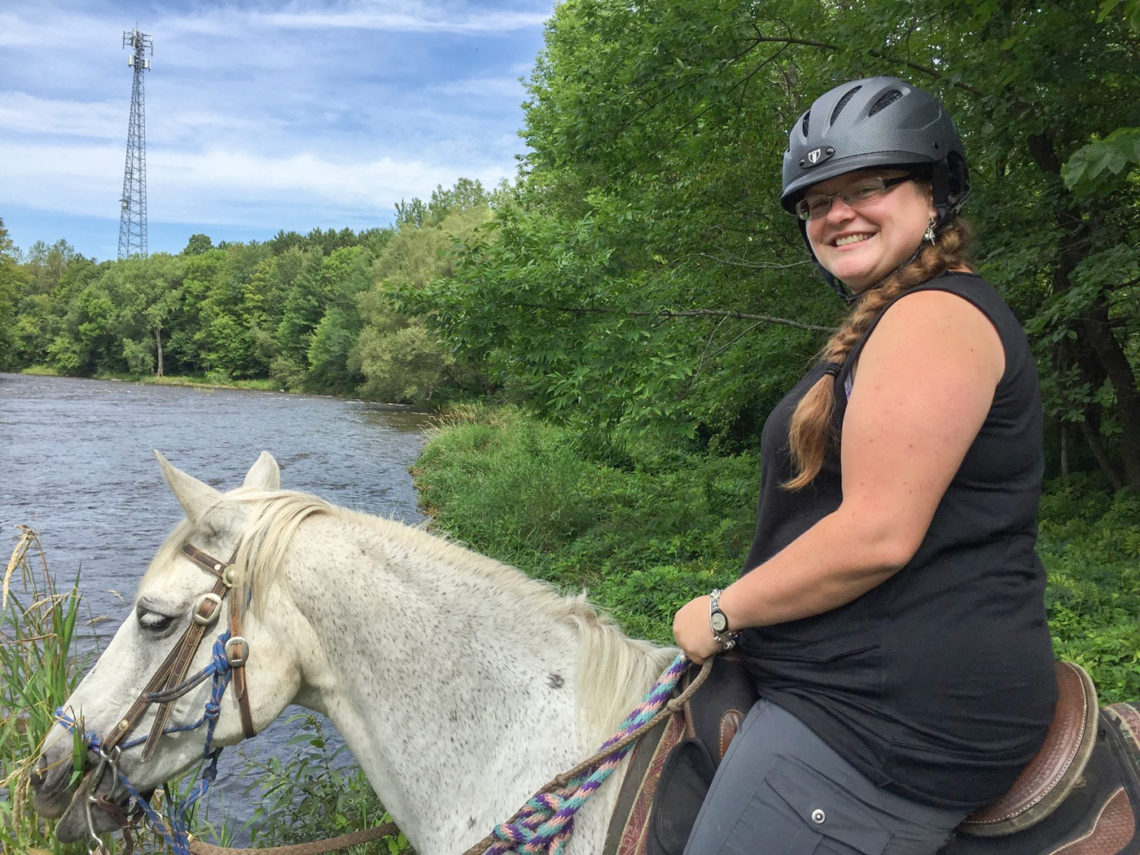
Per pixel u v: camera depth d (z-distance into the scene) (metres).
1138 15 3.57
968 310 1.33
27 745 3.44
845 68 6.91
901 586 1.36
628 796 1.64
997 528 1.33
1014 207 6.50
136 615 1.91
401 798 1.92
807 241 1.73
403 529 2.05
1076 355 8.76
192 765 1.92
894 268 1.54
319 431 26.59
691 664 1.72
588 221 8.12
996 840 1.41
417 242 44.97
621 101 7.48
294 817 3.52
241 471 16.92
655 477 12.82
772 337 8.21
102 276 85.25
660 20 7.08
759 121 8.06
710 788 1.50
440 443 19.44
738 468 12.89
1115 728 1.50
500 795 1.81
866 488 1.29
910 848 1.38
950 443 1.27
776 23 7.26
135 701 1.87
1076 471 10.79
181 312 74.12
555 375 7.62
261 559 1.88
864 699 1.39
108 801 1.90
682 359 7.77
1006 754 1.35
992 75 5.94
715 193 8.28
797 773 1.42
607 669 1.84
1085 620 5.30
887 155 1.46
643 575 7.34
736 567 7.74
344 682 1.94
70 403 36.47
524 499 10.95
